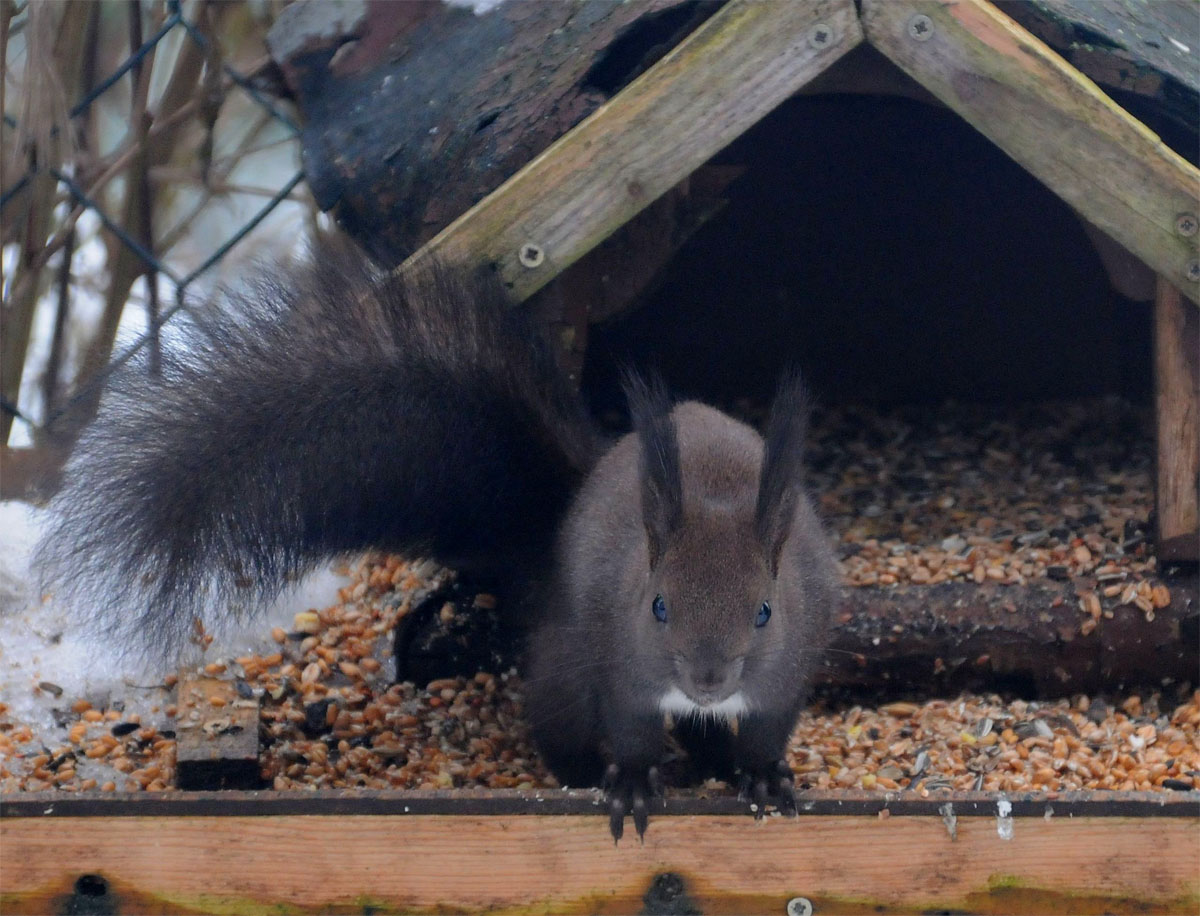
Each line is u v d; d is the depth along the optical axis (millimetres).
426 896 7789
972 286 15266
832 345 15594
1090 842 7781
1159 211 9453
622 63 10406
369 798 7750
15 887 7637
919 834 7832
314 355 9727
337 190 10883
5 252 15047
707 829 7863
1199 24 11922
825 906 7871
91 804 7648
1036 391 15617
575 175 9539
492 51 11102
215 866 7695
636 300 10570
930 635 11000
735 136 9453
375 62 11555
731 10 9305
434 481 10039
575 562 9430
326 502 9648
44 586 9289
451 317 9906
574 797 7855
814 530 9609
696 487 8898
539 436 10336
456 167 10398
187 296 12461
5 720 10086
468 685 10859
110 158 14422
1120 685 10984
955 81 9352
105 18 15352
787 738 8750
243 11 14562
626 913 7871
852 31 9312
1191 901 7762
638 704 8461
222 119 16719
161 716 10219
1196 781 9609
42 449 12422
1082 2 10648
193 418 9320
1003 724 10523
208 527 9070
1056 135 9359
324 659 10859
